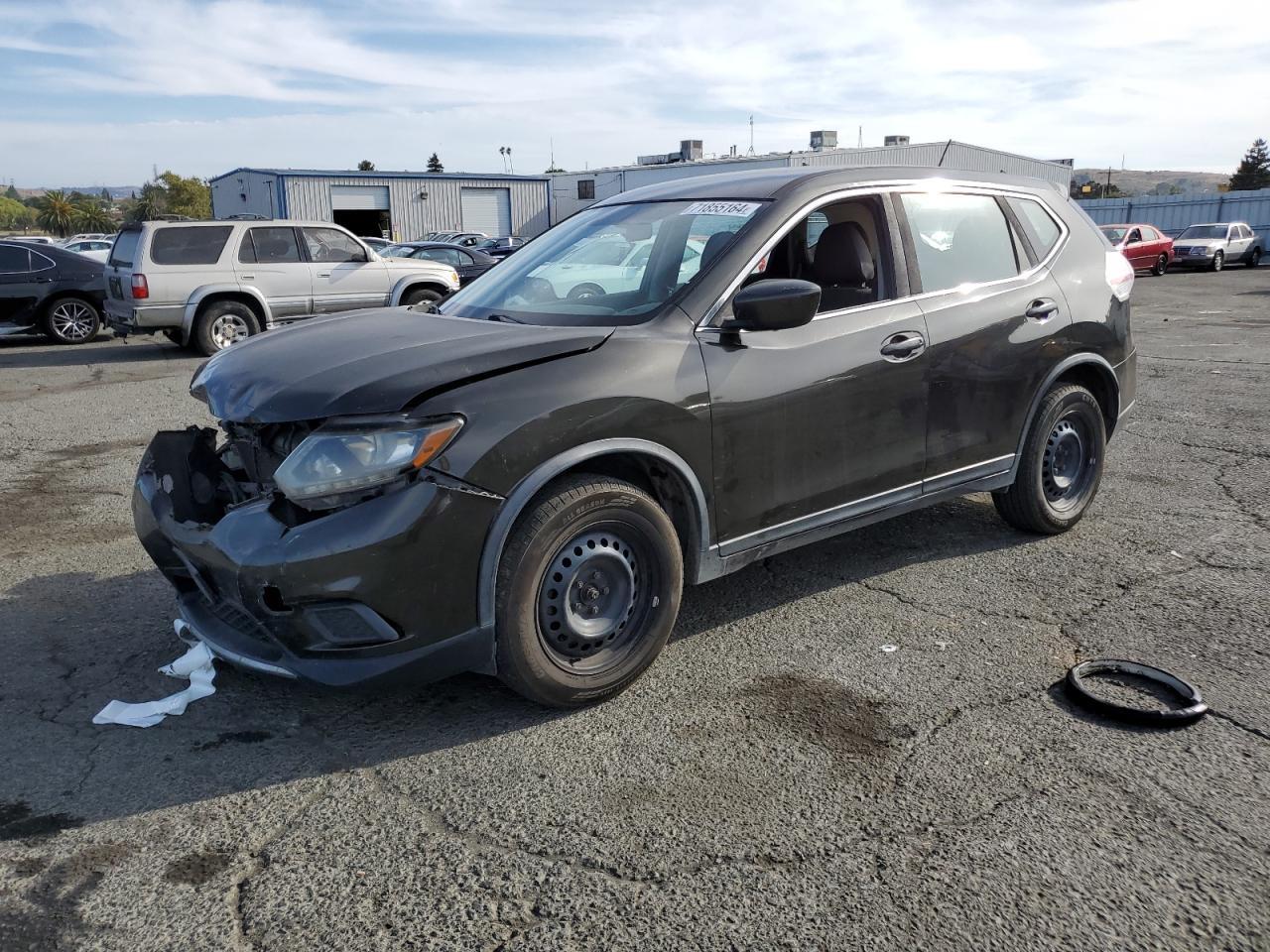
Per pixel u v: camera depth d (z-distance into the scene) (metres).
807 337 3.57
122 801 2.70
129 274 11.88
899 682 3.34
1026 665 3.45
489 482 2.82
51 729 3.09
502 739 3.01
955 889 2.30
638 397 3.09
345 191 41.41
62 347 14.12
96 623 3.93
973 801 2.64
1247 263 31.78
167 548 3.37
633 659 3.23
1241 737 2.95
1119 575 4.28
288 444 2.94
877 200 3.95
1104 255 4.82
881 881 2.33
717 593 4.16
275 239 12.56
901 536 4.84
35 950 2.14
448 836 2.53
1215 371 9.72
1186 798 2.64
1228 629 3.71
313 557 2.70
